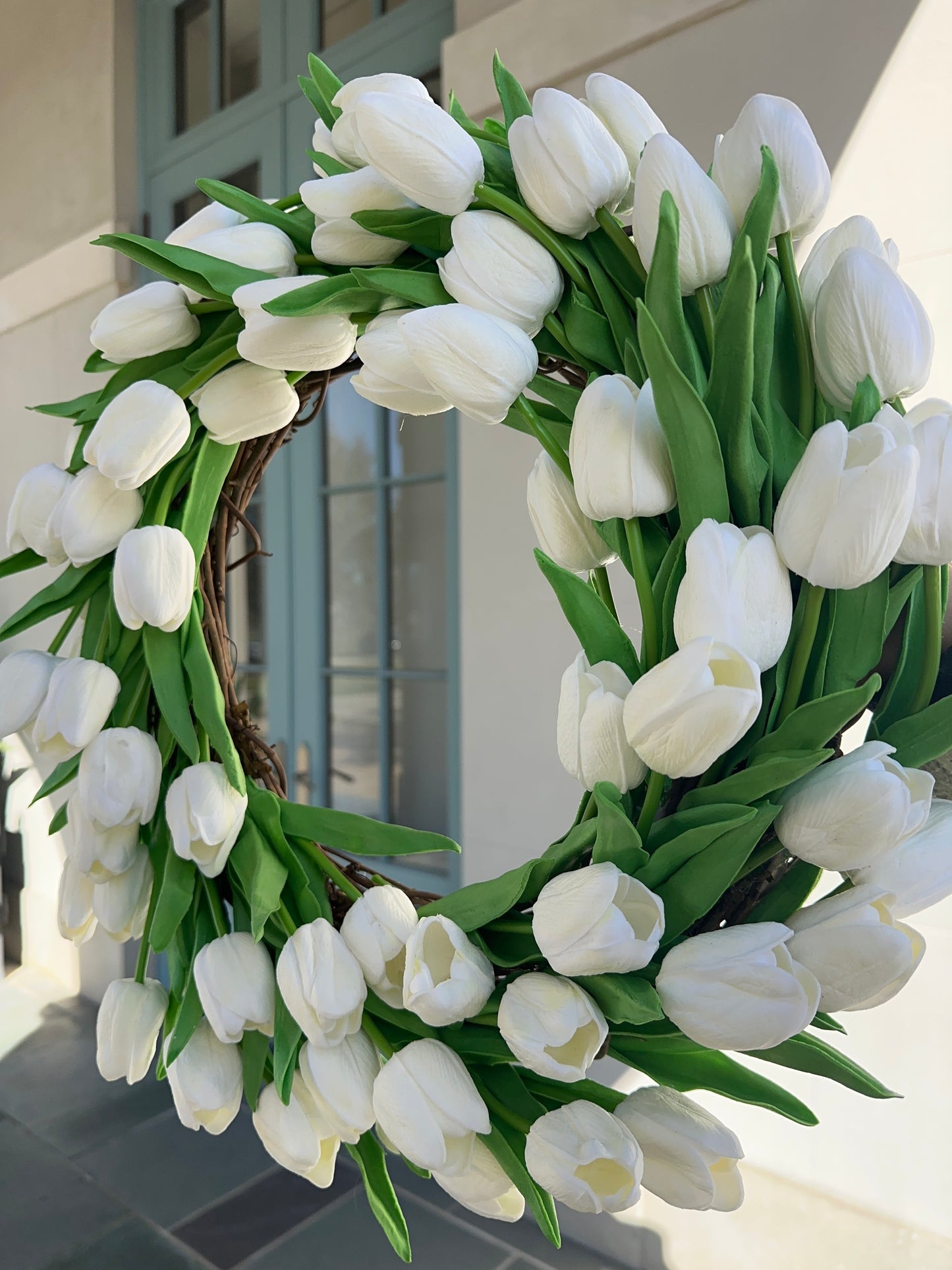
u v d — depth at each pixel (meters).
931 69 1.18
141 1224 1.72
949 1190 1.27
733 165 0.40
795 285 0.40
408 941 0.40
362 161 0.48
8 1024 2.51
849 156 1.25
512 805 1.66
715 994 0.34
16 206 2.78
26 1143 1.98
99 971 2.60
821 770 0.36
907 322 0.36
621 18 1.42
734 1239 1.44
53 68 2.65
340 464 2.36
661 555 0.40
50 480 0.51
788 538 0.34
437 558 2.21
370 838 0.48
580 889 0.35
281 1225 1.71
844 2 1.24
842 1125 1.36
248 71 2.40
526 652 1.63
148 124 2.54
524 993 0.38
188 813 0.47
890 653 0.41
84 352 2.50
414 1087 0.39
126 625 0.48
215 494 0.53
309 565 2.37
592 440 0.37
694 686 0.32
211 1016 0.44
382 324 0.44
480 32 1.61
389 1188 0.46
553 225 0.41
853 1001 0.35
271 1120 0.46
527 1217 1.69
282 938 0.48
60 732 0.47
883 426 0.34
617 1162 0.36
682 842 0.36
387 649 2.24
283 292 0.43
